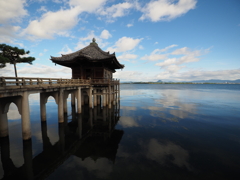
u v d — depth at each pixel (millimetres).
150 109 25156
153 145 10930
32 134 13266
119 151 9984
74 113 22141
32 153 9758
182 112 22672
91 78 24828
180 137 12555
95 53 26250
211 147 10617
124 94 56344
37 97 47125
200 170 7801
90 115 20891
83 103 26969
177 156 9297
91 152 9891
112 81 24469
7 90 8375
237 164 8430
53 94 15484
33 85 10633
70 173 7523
